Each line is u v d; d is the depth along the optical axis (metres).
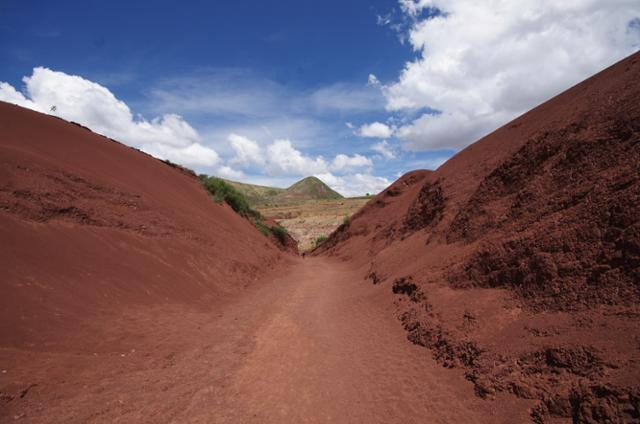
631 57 11.13
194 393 6.01
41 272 7.68
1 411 4.52
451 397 5.97
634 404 4.08
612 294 5.79
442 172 22.53
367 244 34.91
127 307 8.74
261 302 13.34
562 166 9.70
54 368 5.65
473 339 7.09
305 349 8.73
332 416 5.70
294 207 128.38
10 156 10.33
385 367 7.57
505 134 18.36
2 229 8.02
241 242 21.25
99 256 9.84
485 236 10.76
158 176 20.66
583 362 5.04
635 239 5.96
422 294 10.45
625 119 8.56
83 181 12.20
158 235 13.32
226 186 33.31
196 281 12.63
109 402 5.28
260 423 5.37
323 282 20.47
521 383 5.46
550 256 7.26
